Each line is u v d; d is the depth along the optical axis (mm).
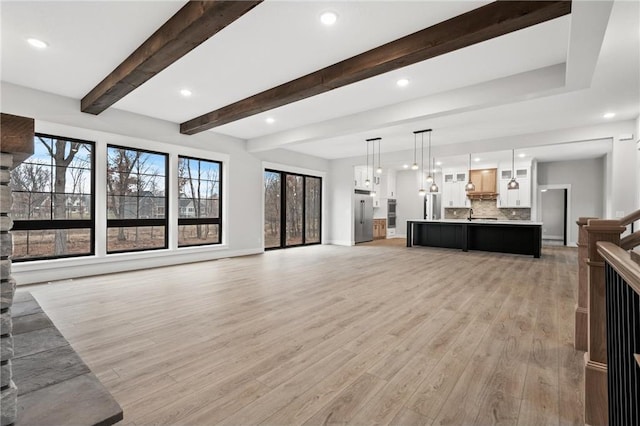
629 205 5105
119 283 4148
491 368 1983
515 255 6883
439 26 2584
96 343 2318
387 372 1938
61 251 4355
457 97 3889
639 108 4582
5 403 856
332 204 9320
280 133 6152
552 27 2605
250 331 2561
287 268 5258
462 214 10578
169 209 5484
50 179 4250
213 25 2334
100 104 4066
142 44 2904
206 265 5523
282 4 2354
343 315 2945
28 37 2816
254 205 7016
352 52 3059
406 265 5559
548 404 1620
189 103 4535
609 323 1266
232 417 1520
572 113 4812
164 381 1828
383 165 9914
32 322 1773
